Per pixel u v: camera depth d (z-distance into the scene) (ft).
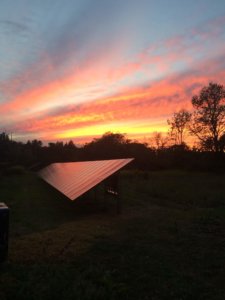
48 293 13.51
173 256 19.03
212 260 18.29
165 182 71.36
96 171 41.32
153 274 16.06
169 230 25.91
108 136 183.01
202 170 126.72
